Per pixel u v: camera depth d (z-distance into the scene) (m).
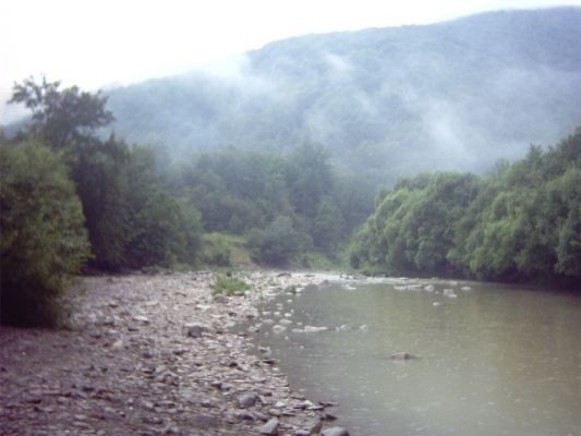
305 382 15.61
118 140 67.88
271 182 162.75
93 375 14.09
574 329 24.97
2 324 20.53
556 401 13.70
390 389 14.89
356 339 22.39
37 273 20.14
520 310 32.91
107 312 27.42
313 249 160.38
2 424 9.57
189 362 17.11
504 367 17.34
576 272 52.31
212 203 144.62
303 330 24.59
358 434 11.45
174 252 79.88
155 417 11.20
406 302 37.41
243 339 22.00
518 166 70.94
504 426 11.90
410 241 85.88
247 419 11.88
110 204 61.12
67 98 61.19
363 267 107.88
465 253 74.12
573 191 54.75
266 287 50.03
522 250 58.72
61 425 9.86
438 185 83.88
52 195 26.05
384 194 116.19
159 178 81.06
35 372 13.77
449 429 11.74
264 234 137.62
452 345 21.02
